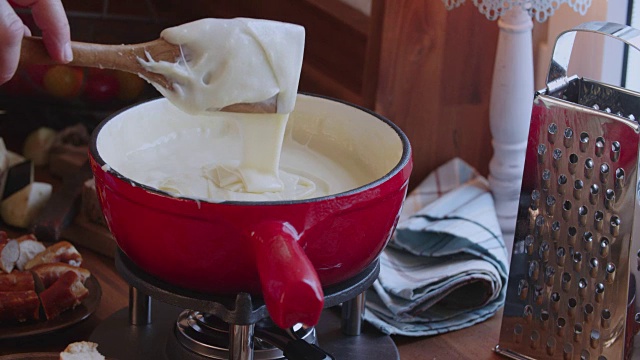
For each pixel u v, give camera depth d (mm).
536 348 990
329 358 872
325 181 962
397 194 860
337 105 996
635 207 896
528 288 978
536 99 931
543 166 941
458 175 1242
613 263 919
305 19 1282
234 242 812
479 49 1227
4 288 990
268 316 848
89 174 1200
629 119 885
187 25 850
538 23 1267
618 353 938
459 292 1073
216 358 921
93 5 1354
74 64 836
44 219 1145
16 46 822
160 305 1019
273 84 875
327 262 840
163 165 962
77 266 1071
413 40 1192
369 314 1025
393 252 1126
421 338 1028
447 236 1110
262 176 924
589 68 1250
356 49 1218
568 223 938
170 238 824
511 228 1206
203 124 1008
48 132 1310
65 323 986
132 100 1292
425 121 1244
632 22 1239
